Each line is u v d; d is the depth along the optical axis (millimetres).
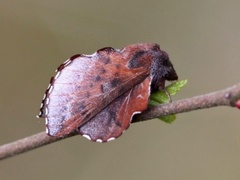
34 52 357
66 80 187
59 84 187
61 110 186
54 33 362
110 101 186
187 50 377
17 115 346
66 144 342
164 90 193
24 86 352
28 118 348
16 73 353
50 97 186
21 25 358
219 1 384
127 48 190
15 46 355
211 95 187
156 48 191
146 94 187
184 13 383
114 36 373
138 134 349
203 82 371
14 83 351
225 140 345
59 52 361
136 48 190
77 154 341
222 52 376
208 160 342
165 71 191
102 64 188
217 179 337
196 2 384
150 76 189
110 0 375
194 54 377
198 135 347
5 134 342
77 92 186
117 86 187
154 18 380
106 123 186
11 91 349
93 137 185
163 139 348
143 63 189
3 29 355
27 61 355
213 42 379
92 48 368
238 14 381
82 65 188
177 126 350
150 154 345
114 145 345
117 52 189
